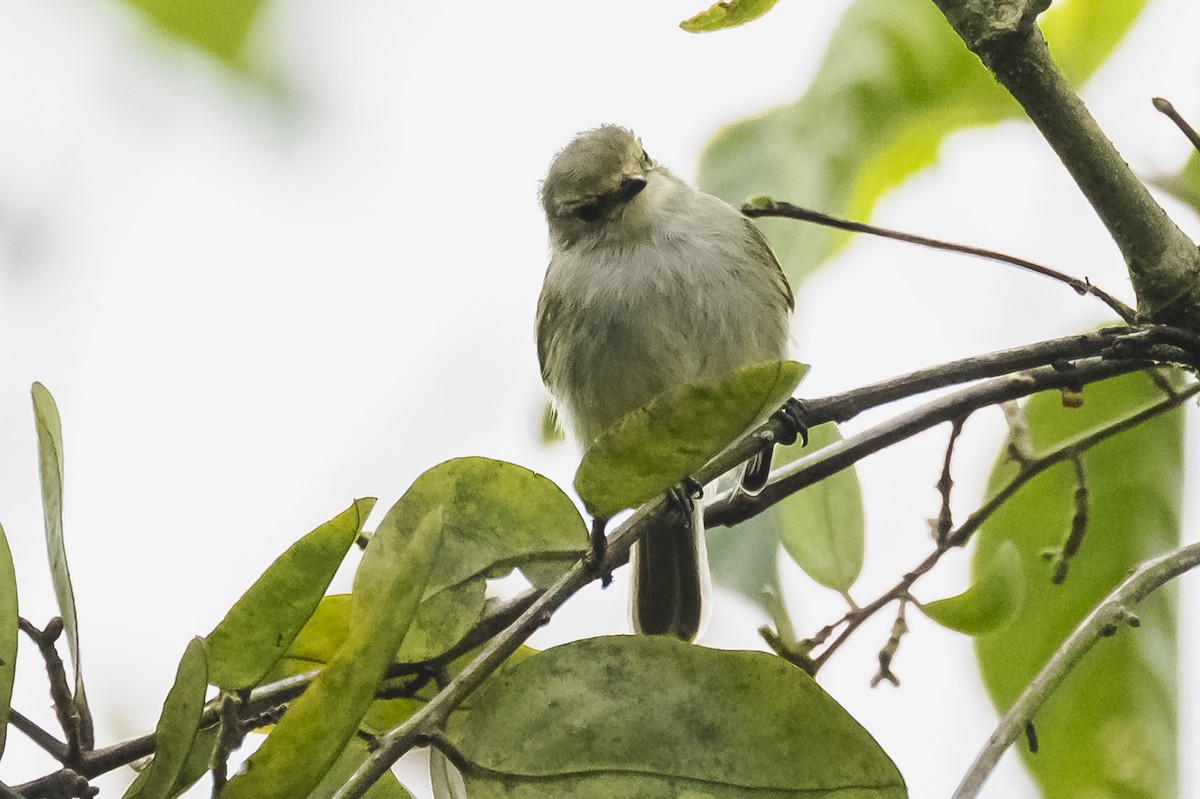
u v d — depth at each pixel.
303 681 5.99
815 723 5.33
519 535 5.67
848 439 7.18
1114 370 6.88
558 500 5.64
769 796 5.30
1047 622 7.94
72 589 5.63
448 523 5.64
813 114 8.96
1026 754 7.84
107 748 5.64
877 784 5.29
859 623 7.07
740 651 5.40
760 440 6.48
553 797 5.28
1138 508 7.92
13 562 5.34
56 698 5.59
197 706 4.82
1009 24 6.09
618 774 5.31
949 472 7.10
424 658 5.63
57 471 5.64
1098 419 8.16
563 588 5.10
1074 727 7.79
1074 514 7.48
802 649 7.08
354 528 5.02
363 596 5.26
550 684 5.38
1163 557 6.04
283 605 5.03
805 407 7.09
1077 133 6.35
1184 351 6.59
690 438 4.92
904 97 8.95
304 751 4.59
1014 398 7.00
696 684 5.38
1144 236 6.56
